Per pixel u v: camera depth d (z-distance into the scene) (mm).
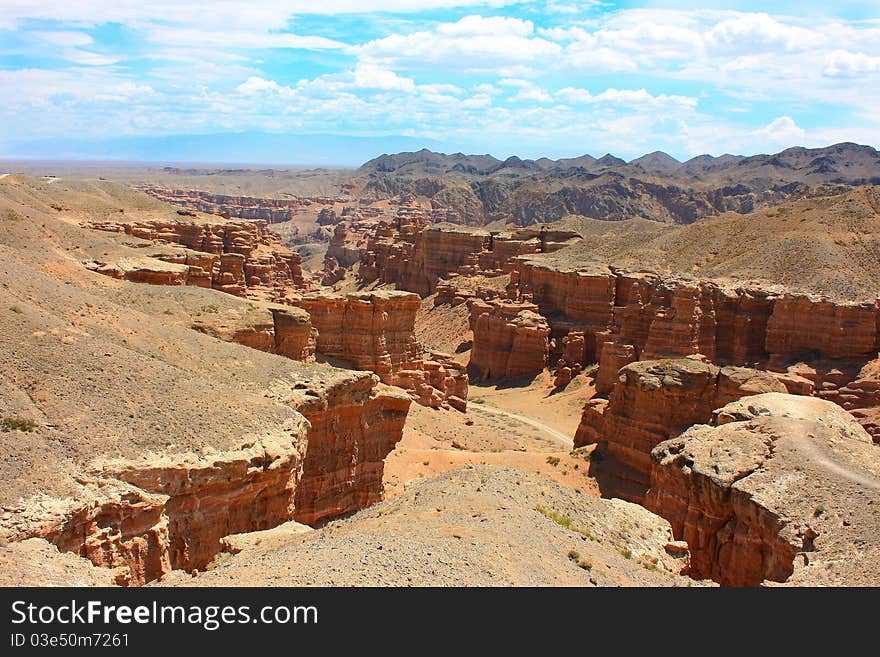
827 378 85438
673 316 91500
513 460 58156
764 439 38219
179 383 33625
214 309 56062
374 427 47594
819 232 116250
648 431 55625
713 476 36375
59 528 24125
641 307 98625
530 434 80000
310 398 42031
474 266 162500
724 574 34938
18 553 22000
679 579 26578
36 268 51281
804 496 32719
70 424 28062
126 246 84312
